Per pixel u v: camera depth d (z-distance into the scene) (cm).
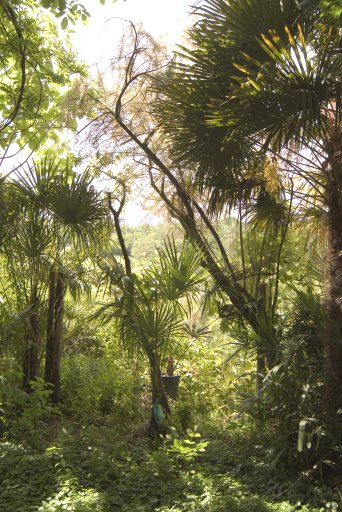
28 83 880
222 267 704
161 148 752
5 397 686
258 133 548
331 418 530
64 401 786
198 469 564
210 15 580
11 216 678
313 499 489
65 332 867
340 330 541
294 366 569
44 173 694
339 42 525
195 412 770
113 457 579
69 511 455
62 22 812
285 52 486
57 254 716
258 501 476
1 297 743
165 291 645
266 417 569
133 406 782
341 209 559
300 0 537
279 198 705
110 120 750
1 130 825
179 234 802
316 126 515
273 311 637
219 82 599
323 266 578
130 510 475
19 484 509
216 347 920
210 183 671
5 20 827
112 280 657
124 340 665
